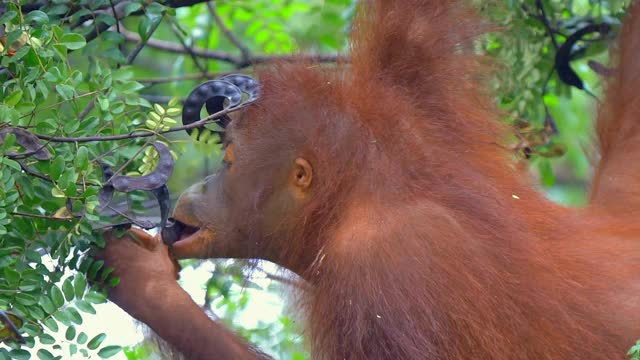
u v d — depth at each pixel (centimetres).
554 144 868
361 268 632
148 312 663
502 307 617
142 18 735
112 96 629
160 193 613
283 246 696
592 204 755
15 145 580
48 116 675
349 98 685
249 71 763
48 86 626
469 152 690
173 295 670
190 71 1147
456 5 725
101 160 620
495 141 712
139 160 657
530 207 683
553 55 866
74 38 620
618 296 638
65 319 582
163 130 605
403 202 647
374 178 660
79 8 721
